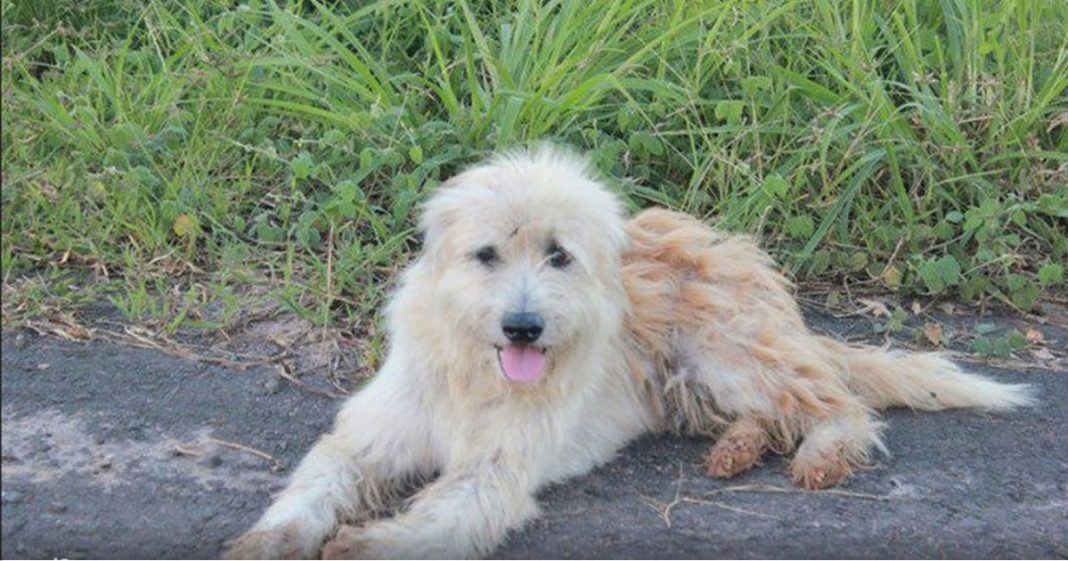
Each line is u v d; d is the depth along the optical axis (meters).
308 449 2.46
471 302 2.30
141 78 3.09
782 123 2.98
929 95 3.00
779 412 2.51
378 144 2.95
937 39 3.08
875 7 3.18
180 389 2.57
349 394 2.58
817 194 2.96
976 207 2.96
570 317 2.30
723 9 3.01
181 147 2.97
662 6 3.15
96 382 2.57
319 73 3.00
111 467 2.40
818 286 2.92
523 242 2.31
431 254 2.37
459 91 3.10
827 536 2.33
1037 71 3.12
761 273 2.61
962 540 2.34
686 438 2.54
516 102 2.92
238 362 2.64
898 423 2.59
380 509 2.37
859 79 3.02
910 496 2.41
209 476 2.40
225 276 2.77
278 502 2.31
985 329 2.82
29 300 2.72
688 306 2.55
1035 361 2.77
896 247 2.93
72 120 2.96
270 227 2.88
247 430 2.49
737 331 2.53
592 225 2.35
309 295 2.78
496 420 2.35
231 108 2.97
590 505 2.38
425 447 2.41
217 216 2.90
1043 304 2.92
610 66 3.05
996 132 3.00
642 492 2.41
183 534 2.29
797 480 2.43
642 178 2.96
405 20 3.20
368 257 2.80
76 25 3.24
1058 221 3.01
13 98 2.95
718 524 2.34
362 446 2.38
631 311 2.49
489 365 2.34
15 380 2.56
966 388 2.62
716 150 2.92
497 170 2.38
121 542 2.29
